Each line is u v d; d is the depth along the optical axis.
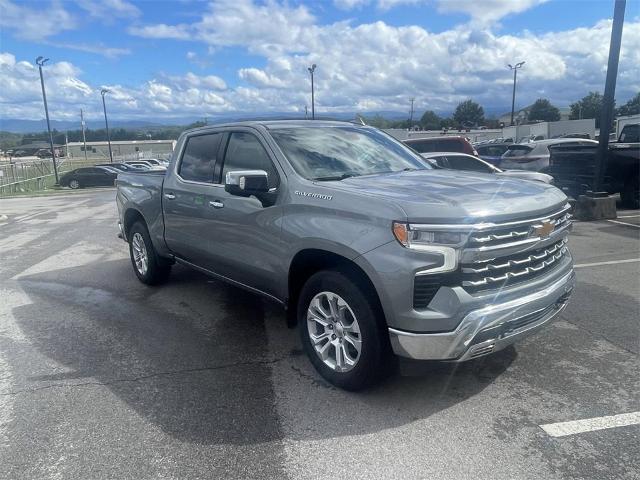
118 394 3.77
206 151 5.13
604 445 3.03
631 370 3.95
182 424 3.35
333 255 3.61
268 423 3.35
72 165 59.78
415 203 3.21
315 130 4.74
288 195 3.95
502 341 3.33
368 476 2.81
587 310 5.25
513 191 3.62
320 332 3.92
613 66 10.33
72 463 2.97
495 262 3.28
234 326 5.12
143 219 6.38
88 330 5.10
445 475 2.80
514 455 2.96
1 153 97.19
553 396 3.59
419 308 3.15
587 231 9.46
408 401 3.58
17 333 5.06
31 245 10.21
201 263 5.24
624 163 11.91
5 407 3.61
